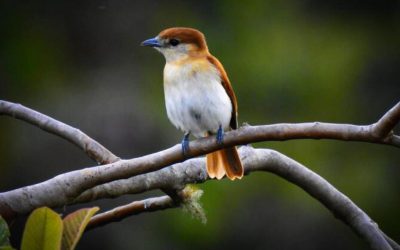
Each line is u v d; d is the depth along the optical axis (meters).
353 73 17.23
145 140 15.57
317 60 17.11
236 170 7.17
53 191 5.86
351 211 6.80
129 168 5.97
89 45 17.69
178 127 8.31
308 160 15.38
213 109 7.95
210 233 14.91
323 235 15.18
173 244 14.95
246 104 16.41
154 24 17.78
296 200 15.11
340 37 17.84
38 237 4.50
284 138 6.04
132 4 17.91
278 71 16.70
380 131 5.71
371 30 18.19
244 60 16.92
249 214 15.02
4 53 17.59
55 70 17.48
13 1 17.95
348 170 15.70
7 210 5.77
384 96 17.25
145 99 16.28
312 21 17.81
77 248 14.81
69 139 6.72
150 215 15.01
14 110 6.80
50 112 16.67
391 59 17.73
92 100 16.53
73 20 17.88
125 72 17.23
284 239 15.15
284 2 17.80
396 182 15.80
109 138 15.62
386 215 15.79
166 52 8.20
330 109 16.62
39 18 17.92
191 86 7.98
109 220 6.76
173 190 6.69
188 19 17.77
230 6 17.72
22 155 15.59
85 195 6.35
